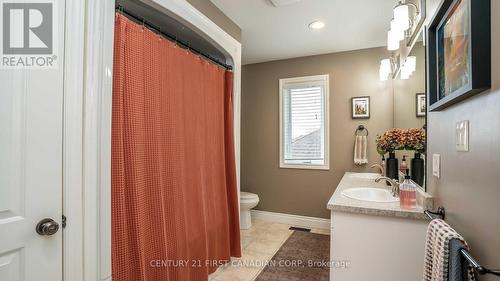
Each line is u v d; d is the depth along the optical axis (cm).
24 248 96
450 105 110
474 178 87
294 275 218
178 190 171
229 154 240
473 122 88
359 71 320
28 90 97
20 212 95
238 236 245
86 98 112
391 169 229
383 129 307
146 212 146
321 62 338
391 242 143
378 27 259
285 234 313
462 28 92
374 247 146
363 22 249
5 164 91
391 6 219
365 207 147
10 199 92
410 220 139
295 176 352
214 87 221
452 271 82
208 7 208
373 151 312
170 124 166
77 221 109
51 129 102
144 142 146
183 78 181
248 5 219
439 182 126
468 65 84
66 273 106
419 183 180
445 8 109
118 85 131
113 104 129
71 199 108
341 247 153
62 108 106
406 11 165
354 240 150
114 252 130
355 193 195
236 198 243
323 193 337
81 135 111
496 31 73
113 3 124
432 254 99
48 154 102
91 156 114
